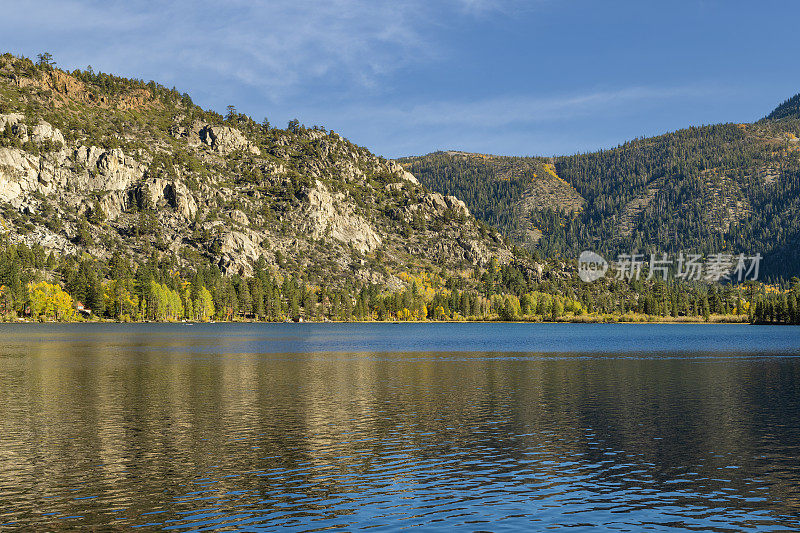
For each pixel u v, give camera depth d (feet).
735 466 129.59
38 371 305.73
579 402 211.61
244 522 97.71
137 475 122.62
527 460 134.51
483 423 174.40
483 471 126.11
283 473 124.47
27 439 153.28
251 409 197.16
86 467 128.26
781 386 252.83
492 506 105.40
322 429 165.99
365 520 98.73
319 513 101.76
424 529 95.04
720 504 106.32
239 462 132.36
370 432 162.40
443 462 132.87
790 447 145.59
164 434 159.33
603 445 148.05
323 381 270.26
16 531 93.35
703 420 178.70
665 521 98.58
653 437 156.46
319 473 124.47
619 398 220.43
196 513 101.50
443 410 195.62
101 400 215.10
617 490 114.01
